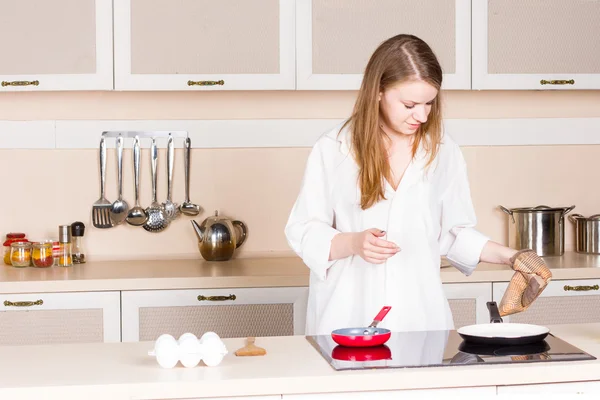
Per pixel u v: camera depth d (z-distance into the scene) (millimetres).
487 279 2861
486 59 3084
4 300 2760
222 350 1536
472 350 1639
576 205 3471
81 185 3324
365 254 1837
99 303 2785
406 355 1599
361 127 2016
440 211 2135
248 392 1439
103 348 1735
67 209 3324
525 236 3230
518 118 3416
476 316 2869
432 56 1939
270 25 3029
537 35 3100
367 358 1577
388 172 2051
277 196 3367
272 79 3041
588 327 1894
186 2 3010
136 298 2791
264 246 3375
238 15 3021
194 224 3223
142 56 3020
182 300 2801
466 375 1479
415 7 3051
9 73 3010
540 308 2908
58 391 1413
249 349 1646
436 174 2094
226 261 3215
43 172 3312
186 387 1431
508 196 3443
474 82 3086
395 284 2037
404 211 2053
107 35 3006
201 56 3027
